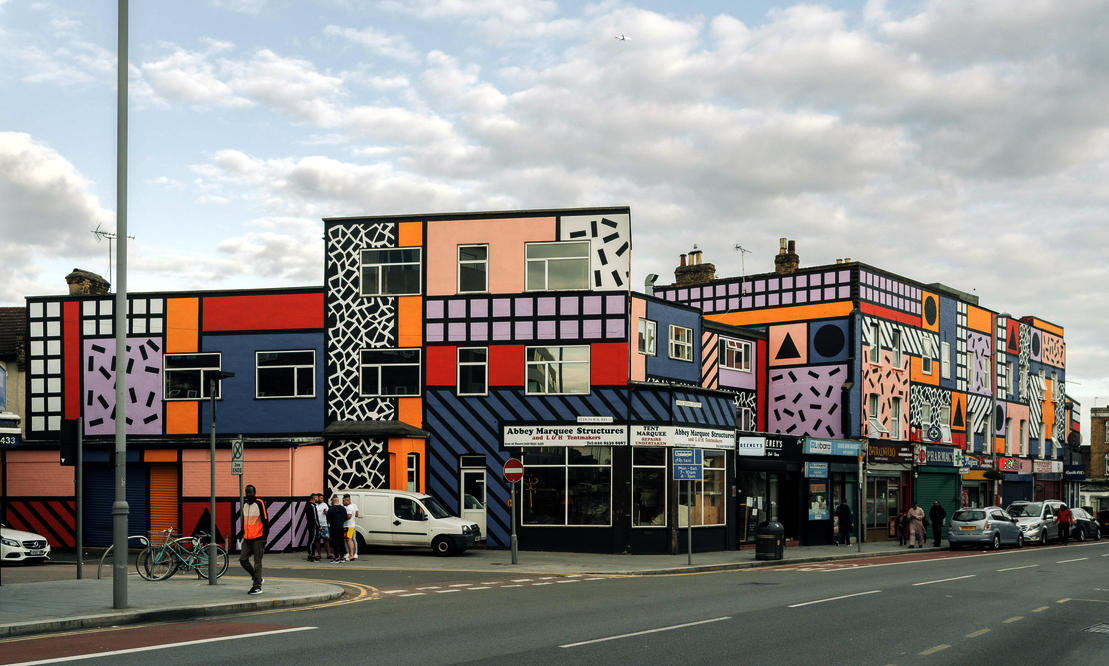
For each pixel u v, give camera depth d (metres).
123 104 15.84
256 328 33.06
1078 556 33.38
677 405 31.12
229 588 18.12
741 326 44.72
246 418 32.75
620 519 29.94
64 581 19.38
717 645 12.43
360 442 31.19
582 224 31.78
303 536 30.38
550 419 31.05
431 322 32.22
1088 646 12.88
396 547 28.45
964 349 51.06
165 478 31.72
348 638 12.80
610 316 31.19
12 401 36.12
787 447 36.94
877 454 41.66
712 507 32.50
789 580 22.58
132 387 33.38
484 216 32.34
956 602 17.89
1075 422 66.56
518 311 31.77
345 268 32.91
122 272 15.82
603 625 14.20
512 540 25.47
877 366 43.66
